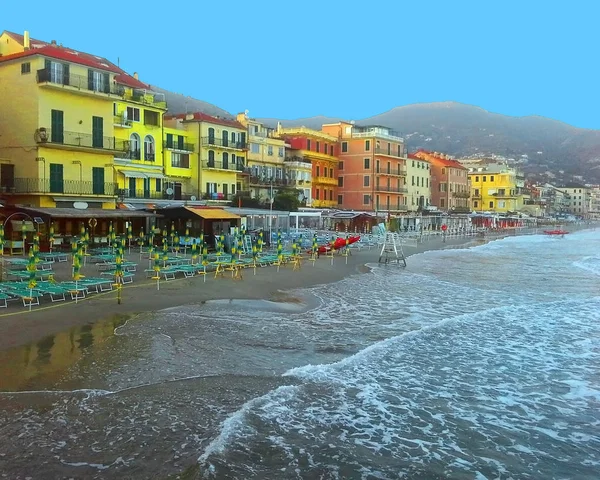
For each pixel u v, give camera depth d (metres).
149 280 27.23
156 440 9.89
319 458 9.76
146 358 14.48
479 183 151.75
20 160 43.00
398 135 100.44
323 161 89.19
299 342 17.25
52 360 13.98
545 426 11.62
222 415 11.15
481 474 9.52
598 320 22.11
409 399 12.85
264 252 42.88
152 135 56.72
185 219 41.00
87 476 8.62
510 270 41.19
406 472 9.46
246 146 70.81
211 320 19.47
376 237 60.50
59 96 43.31
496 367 15.56
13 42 48.72
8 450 9.32
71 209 38.91
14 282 22.88
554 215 199.38
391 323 20.66
